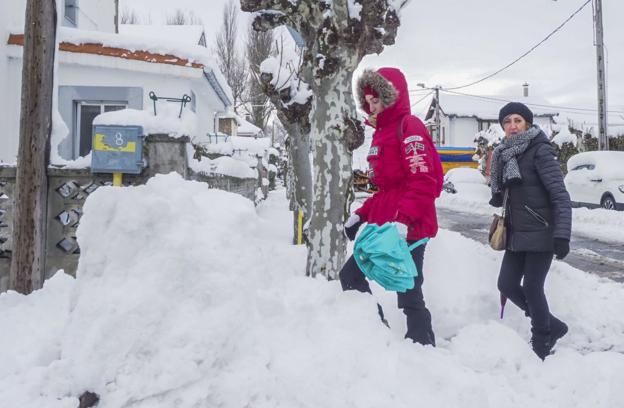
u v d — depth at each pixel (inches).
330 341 103.0
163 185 109.2
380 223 118.0
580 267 287.7
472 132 2004.2
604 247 364.8
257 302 104.6
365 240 112.3
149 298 91.4
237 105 1334.9
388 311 149.8
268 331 102.0
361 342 103.7
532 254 129.4
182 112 198.2
